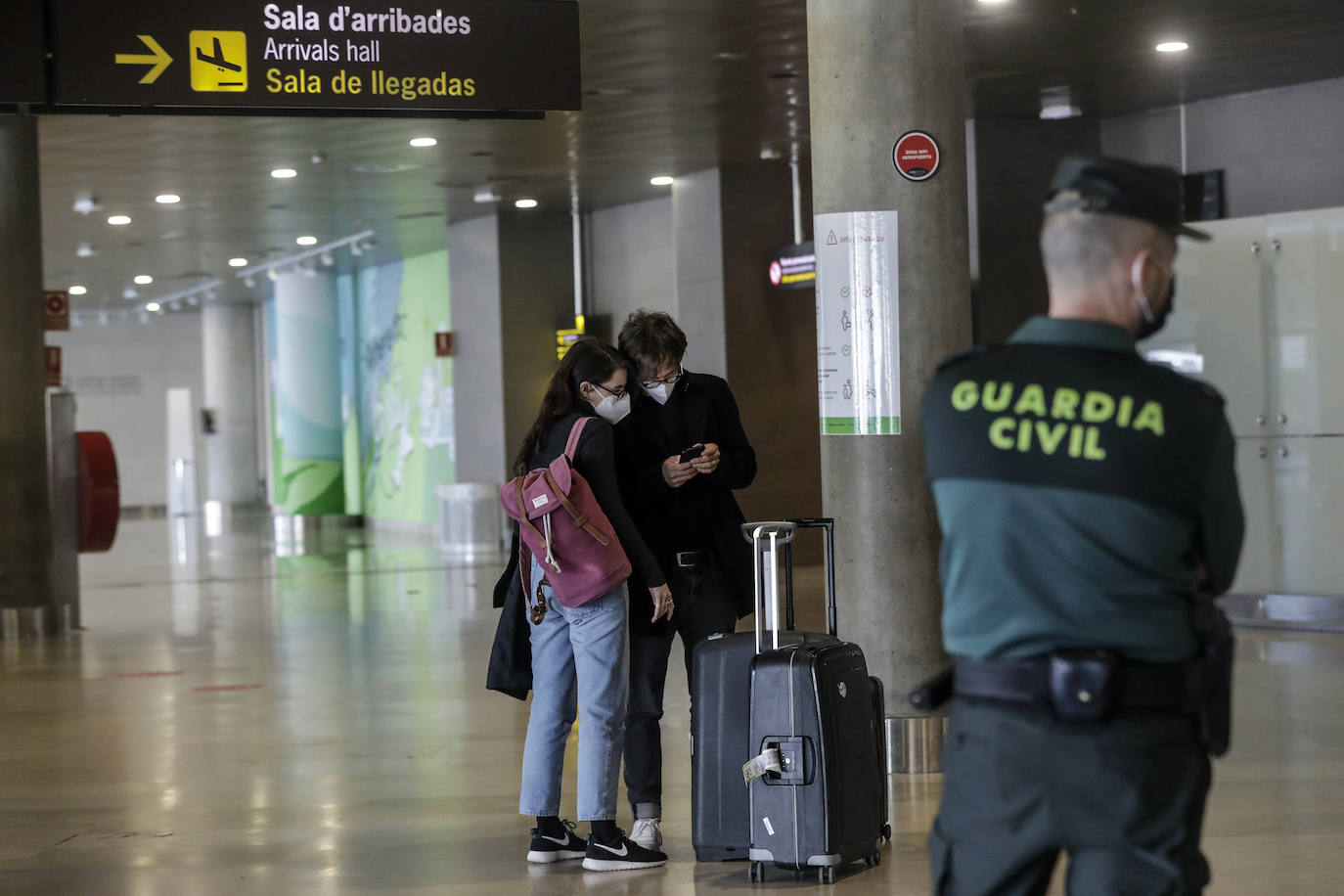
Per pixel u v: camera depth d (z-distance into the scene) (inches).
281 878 263.9
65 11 371.9
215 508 1740.9
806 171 867.4
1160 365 124.1
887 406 327.3
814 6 332.5
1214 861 256.4
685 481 269.3
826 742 241.3
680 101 682.2
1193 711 121.8
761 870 246.1
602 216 1042.7
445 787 336.2
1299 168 653.9
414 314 1294.3
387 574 914.7
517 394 1050.7
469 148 783.1
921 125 325.4
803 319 874.8
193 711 451.5
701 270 871.7
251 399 1752.0
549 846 267.4
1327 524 575.5
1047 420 122.4
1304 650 516.1
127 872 271.3
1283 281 581.3
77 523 667.4
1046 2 518.0
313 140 745.6
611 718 257.9
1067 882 124.6
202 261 1295.5
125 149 749.3
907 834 277.1
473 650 566.3
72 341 1943.9
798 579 806.5
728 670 257.3
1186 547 121.5
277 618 695.1
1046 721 121.0
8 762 380.5
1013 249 721.6
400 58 391.9
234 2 380.5
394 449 1350.9
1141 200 124.2
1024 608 121.5
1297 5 526.3
